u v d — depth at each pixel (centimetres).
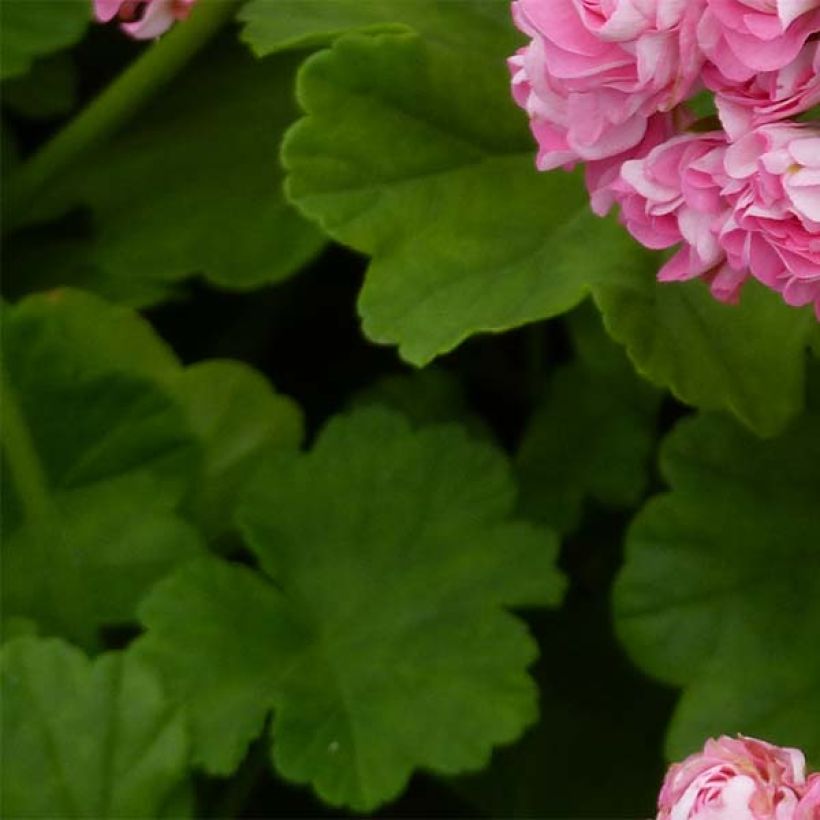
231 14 80
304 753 77
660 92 70
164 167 83
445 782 81
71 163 83
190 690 77
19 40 81
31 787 75
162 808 76
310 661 78
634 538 78
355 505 80
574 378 83
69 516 79
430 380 84
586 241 77
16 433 78
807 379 79
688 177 70
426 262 76
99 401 79
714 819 70
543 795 81
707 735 76
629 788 81
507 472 80
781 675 77
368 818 82
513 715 77
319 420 86
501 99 78
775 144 69
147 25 77
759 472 78
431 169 77
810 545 78
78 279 82
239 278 81
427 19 79
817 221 69
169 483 80
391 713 77
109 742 76
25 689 76
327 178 77
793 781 71
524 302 76
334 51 77
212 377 80
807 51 69
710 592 78
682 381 75
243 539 80
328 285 86
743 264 70
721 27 69
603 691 82
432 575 79
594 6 69
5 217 83
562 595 79
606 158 71
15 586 79
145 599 78
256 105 83
